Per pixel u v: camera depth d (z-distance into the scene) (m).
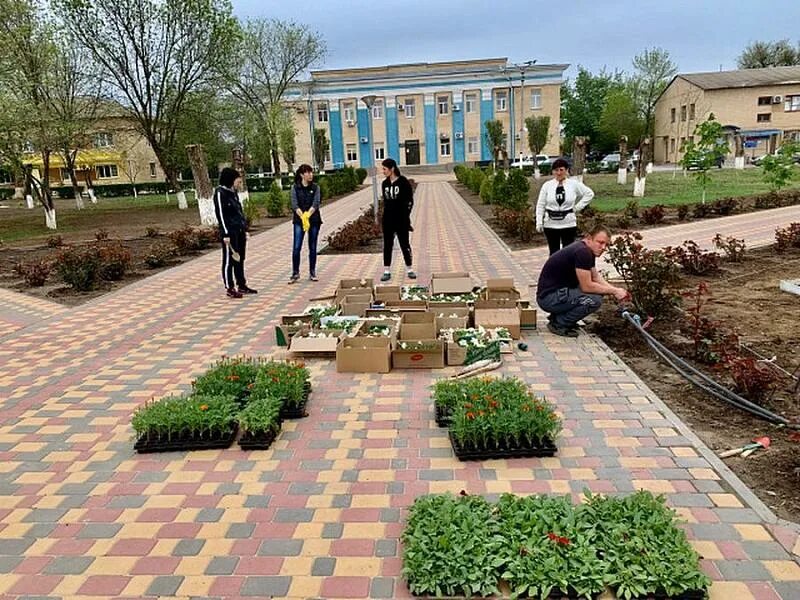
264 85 39.91
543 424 3.61
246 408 3.99
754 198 18.88
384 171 8.76
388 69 51.44
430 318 5.84
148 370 5.46
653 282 6.03
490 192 21.39
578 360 5.23
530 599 2.49
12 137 18.67
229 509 3.21
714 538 2.82
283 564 2.76
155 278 10.08
